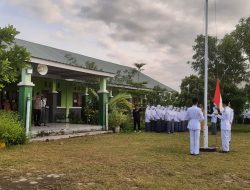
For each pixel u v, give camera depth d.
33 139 16.75
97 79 26.09
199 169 10.66
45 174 9.67
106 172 9.98
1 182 8.78
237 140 19.41
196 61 32.12
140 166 10.93
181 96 29.27
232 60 28.45
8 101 21.27
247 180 9.38
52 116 25.66
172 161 11.95
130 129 24.56
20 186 8.43
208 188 8.45
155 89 32.97
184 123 24.62
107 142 17.17
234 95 27.20
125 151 14.09
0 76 9.50
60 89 26.81
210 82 27.45
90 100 25.67
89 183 8.76
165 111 23.50
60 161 11.59
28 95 16.73
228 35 28.80
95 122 24.59
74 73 23.42
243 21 27.70
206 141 14.82
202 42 31.56
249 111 35.41
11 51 9.60
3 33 9.40
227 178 9.56
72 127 21.20
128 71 36.69
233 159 12.59
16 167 10.53
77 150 14.17
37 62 17.20
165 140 18.50
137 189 8.23
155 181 9.02
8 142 14.82
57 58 26.98
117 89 31.70
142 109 27.25
